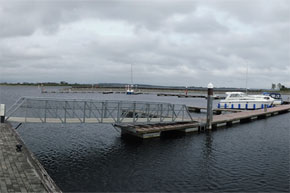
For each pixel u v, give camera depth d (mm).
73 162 14188
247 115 31594
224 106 45781
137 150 16750
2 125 14977
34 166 8781
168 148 17375
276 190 11023
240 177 12391
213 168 13578
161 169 13328
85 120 18031
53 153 15781
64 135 20891
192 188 11109
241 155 16016
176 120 22766
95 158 14961
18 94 94812
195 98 104312
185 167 13688
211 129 24672
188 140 19828
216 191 10875
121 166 13688
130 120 20312
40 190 6973
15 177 7789
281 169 13523
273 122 30812
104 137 20328
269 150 17281
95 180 11773
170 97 106062
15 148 10703
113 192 10602
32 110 25281
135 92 114312
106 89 134625
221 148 17625
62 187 10984
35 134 21000
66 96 90062
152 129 19734
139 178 12094
